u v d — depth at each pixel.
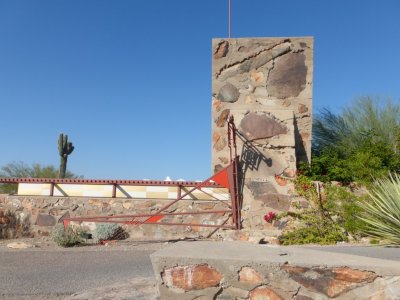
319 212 10.95
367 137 14.56
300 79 12.57
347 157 12.97
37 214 12.34
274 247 4.98
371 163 11.30
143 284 6.24
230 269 4.22
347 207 10.50
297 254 4.50
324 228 10.62
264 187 11.63
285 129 11.97
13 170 26.20
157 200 12.25
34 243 10.98
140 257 9.04
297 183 11.41
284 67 12.64
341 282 4.03
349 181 11.30
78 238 10.88
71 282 6.61
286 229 11.01
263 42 12.73
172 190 12.58
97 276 7.06
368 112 16.67
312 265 4.07
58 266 8.01
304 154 12.42
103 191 12.68
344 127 16.78
